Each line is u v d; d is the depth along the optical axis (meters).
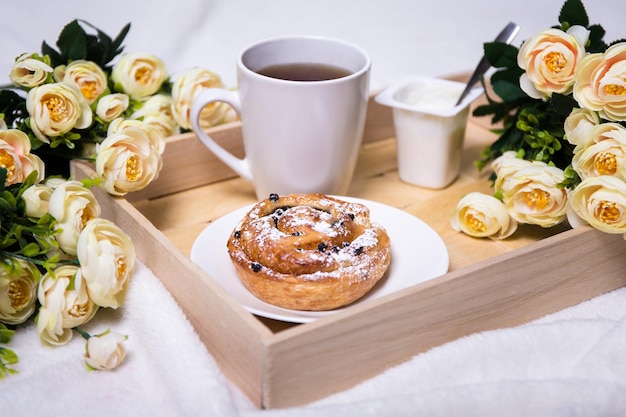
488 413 0.58
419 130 0.78
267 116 0.72
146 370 0.62
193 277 0.61
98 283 0.62
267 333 0.56
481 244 0.73
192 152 0.79
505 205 0.73
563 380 0.59
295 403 0.58
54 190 0.66
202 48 1.18
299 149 0.73
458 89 0.81
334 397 0.59
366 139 0.88
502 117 0.80
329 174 0.75
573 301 0.68
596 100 0.69
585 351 0.63
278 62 0.77
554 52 0.71
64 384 0.60
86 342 0.62
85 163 0.75
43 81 0.73
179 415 0.57
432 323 0.61
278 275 0.62
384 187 0.81
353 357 0.59
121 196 0.71
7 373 0.61
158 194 0.78
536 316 0.67
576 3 0.73
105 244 0.63
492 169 0.84
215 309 0.60
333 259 0.62
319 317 0.62
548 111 0.76
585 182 0.67
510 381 0.59
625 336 0.62
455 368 0.61
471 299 0.62
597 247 0.67
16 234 0.62
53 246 0.64
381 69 1.12
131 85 0.81
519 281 0.64
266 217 0.66
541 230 0.74
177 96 0.81
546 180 0.70
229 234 0.69
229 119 0.83
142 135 0.71
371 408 0.56
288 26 1.26
